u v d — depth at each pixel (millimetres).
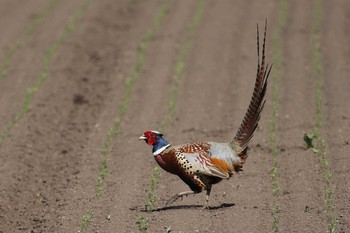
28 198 24062
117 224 20953
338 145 26812
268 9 48125
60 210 22859
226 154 20672
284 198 22406
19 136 29547
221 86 35000
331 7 48281
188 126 30109
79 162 27188
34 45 42844
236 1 50781
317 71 36125
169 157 20984
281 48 40312
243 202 22250
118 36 44406
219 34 43344
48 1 53625
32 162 27188
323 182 23547
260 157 26141
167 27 45438
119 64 39281
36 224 22016
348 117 29656
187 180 21000
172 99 33344
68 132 30422
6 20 48688
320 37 41875
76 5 51688
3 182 25031
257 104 20281
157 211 21812
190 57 39656
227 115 31266
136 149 27766
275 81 34719
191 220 20875
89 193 23875
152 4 51219
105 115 32188
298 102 32094
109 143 28719
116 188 24047
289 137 28000
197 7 49594
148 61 39469
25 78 37188
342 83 34188
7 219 22391
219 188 23656
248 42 41562
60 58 40250
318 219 20516
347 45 40281
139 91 35000
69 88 35750
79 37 43875
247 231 19938
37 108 32906
